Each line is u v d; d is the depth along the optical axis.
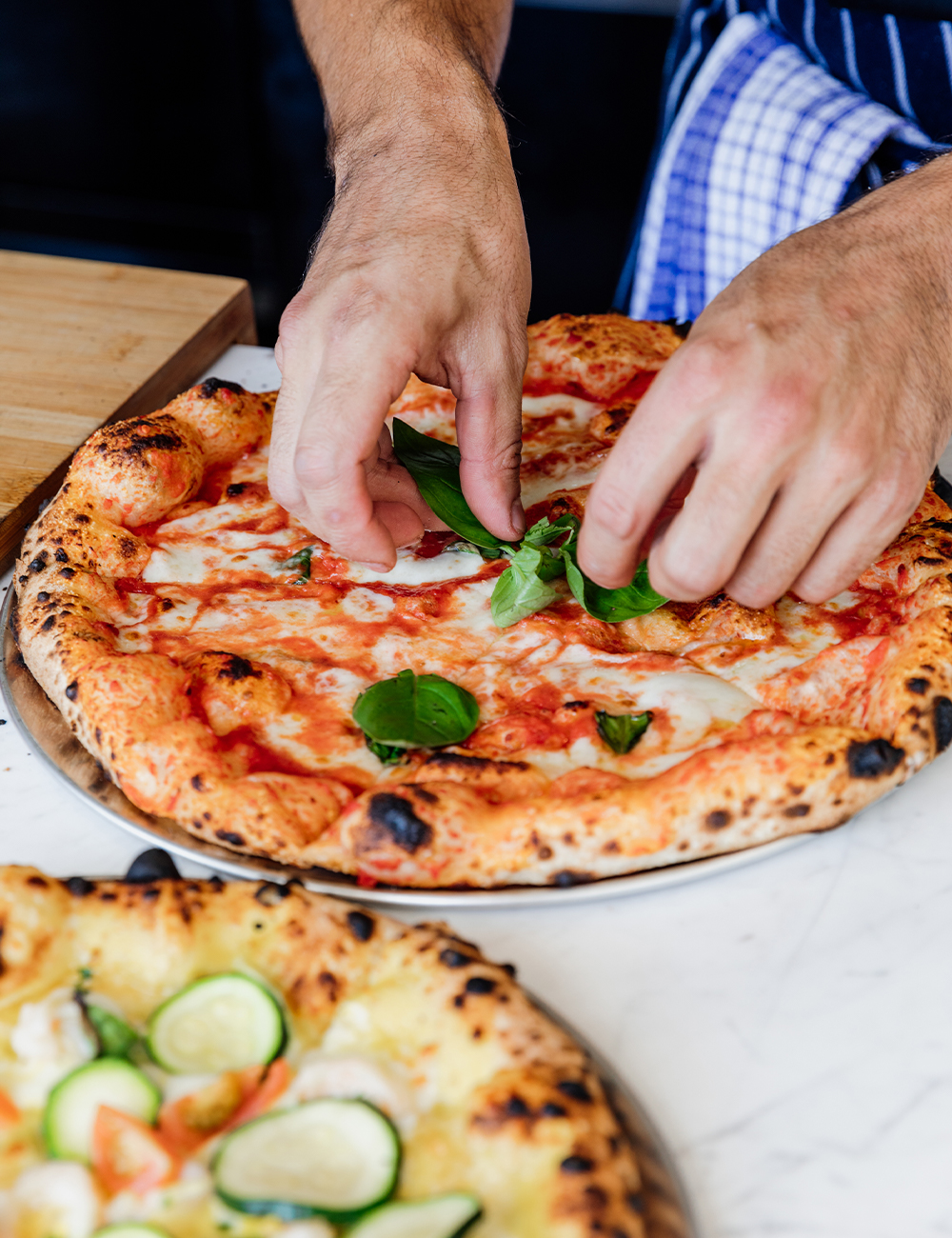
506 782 0.55
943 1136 0.47
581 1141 0.44
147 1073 0.46
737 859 0.53
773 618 0.62
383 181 0.64
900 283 0.55
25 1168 0.44
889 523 0.54
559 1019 0.49
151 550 0.66
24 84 1.79
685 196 1.06
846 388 0.52
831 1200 0.46
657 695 0.58
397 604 0.64
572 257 1.79
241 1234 0.43
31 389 0.81
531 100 1.65
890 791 0.56
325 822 0.54
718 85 1.03
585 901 0.53
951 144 0.86
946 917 0.53
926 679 0.55
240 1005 0.47
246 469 0.73
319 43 0.80
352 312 0.58
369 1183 0.43
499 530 0.62
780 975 0.51
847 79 0.98
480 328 0.61
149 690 0.57
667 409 0.52
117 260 1.95
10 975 0.48
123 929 0.49
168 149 1.83
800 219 0.97
